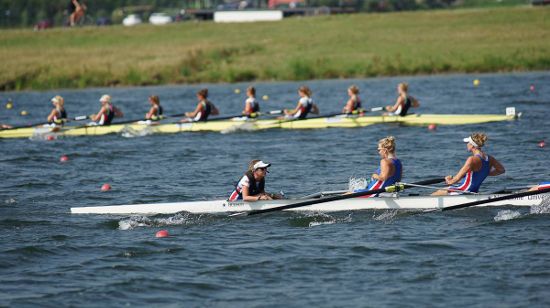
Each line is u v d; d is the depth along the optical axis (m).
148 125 117.94
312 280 48.41
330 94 168.50
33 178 83.31
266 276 49.31
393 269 49.81
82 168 89.19
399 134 107.25
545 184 63.12
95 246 56.62
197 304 45.03
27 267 52.34
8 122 141.50
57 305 45.22
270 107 153.25
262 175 64.38
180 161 92.06
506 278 47.44
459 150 92.50
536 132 103.00
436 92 160.38
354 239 56.50
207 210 65.19
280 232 59.22
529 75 182.75
